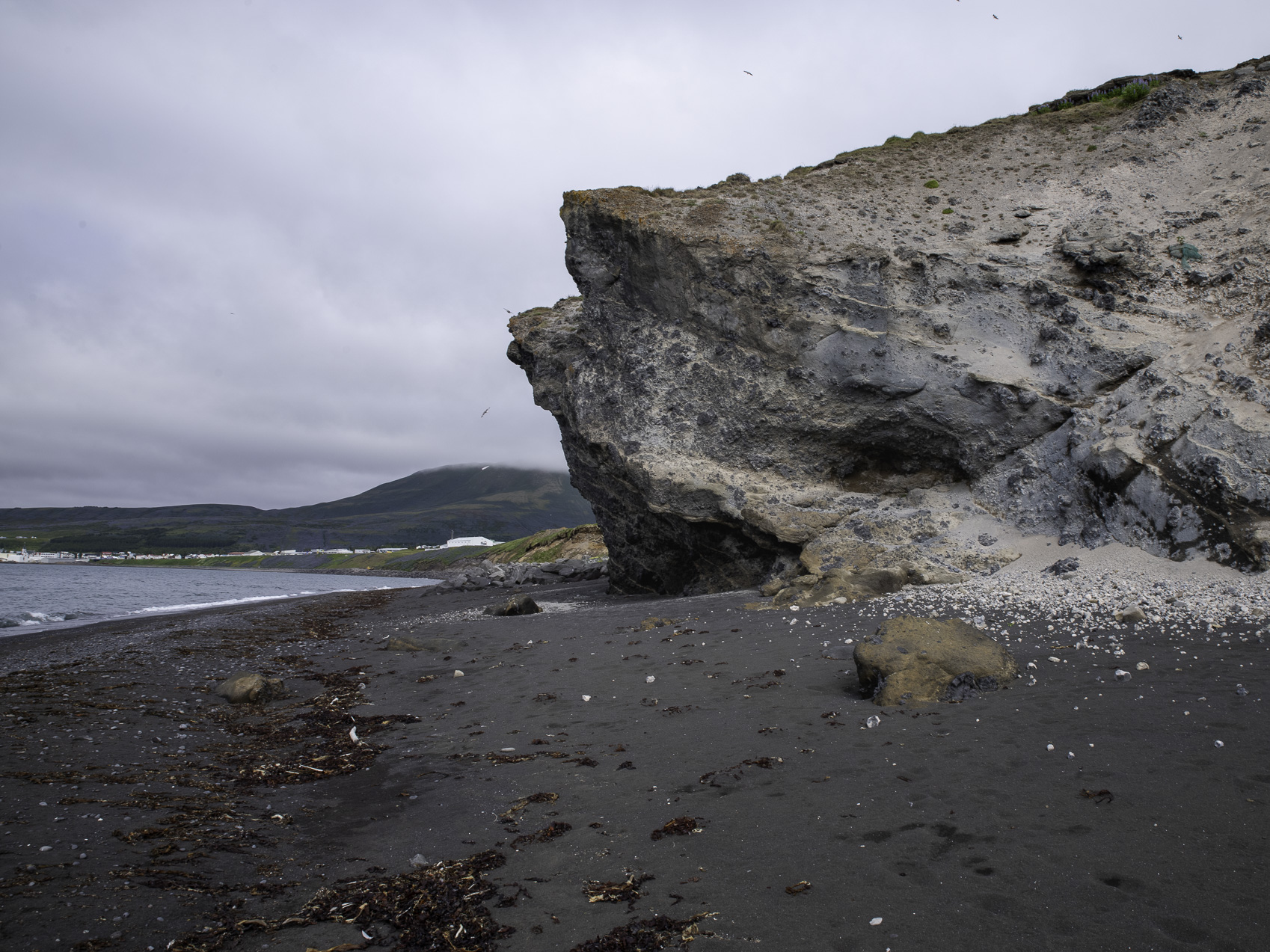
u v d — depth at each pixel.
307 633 19.72
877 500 18.73
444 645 14.55
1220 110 21.45
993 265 18.72
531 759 7.11
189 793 6.40
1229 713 6.28
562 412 26.02
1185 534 12.65
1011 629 10.49
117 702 10.27
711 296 20.23
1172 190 19.41
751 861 4.61
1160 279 17.12
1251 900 3.62
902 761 6.05
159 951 3.78
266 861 5.01
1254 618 9.42
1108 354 16.09
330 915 4.23
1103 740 6.00
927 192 22.64
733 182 25.12
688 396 20.62
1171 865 4.05
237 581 88.19
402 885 4.58
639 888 4.40
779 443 19.67
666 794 5.89
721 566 21.48
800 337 19.09
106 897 4.34
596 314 22.73
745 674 9.66
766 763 6.34
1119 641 9.21
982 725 6.69
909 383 17.78
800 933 3.75
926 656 7.99
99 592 53.19
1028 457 16.52
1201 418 13.59
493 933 3.96
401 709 9.62
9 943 3.75
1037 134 24.20
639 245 21.33
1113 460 14.20
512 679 10.80
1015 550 15.32
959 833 4.69
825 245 20.06
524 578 36.47
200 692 11.17
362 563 166.38
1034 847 4.41
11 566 129.62
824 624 12.39
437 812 5.89
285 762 7.47
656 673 10.29
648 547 24.48
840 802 5.36
